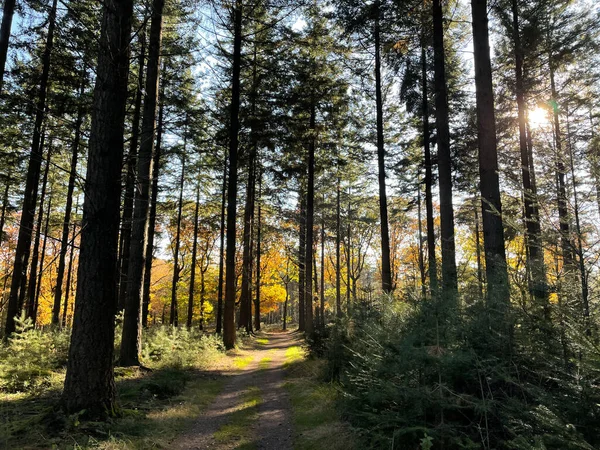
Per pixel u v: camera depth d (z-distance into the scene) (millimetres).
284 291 41281
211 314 40594
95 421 5656
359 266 34875
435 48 10594
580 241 3244
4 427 5145
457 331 3951
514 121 13953
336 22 11969
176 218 24906
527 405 3182
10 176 17016
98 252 6082
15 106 13047
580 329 2938
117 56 6328
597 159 3244
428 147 16047
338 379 8602
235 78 16625
